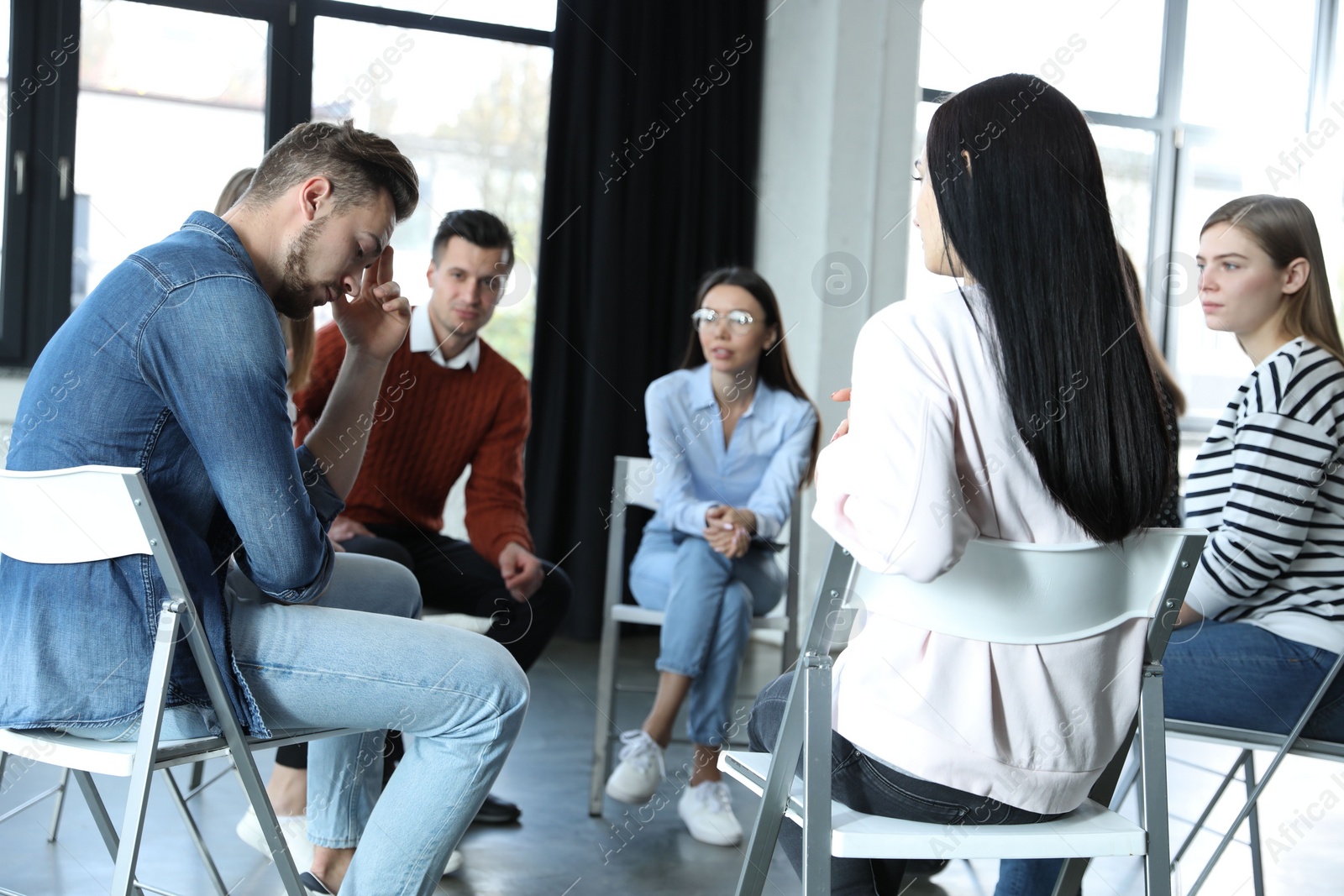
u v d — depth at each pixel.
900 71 4.04
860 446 1.01
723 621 2.29
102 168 3.69
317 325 3.78
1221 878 2.08
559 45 4.13
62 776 1.96
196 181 3.79
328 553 1.27
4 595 1.20
